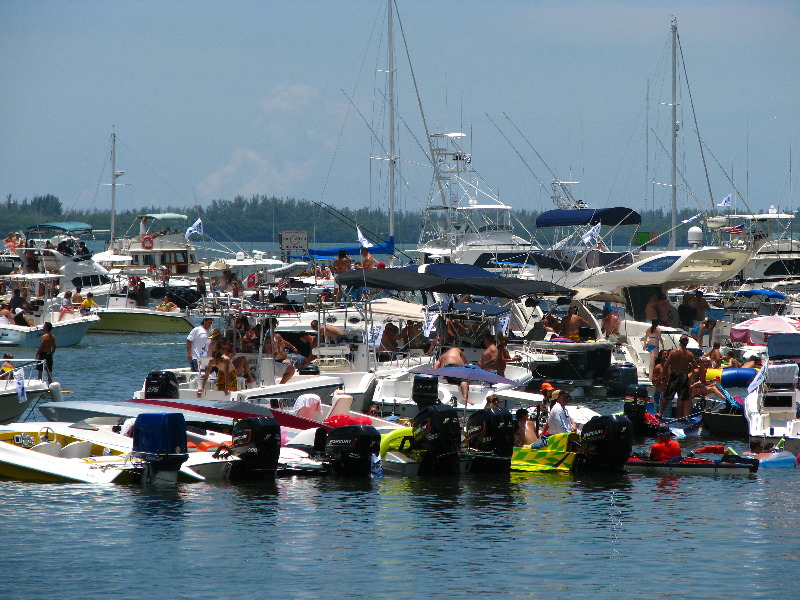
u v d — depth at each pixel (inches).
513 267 7175.2
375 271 4822.8
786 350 4712.1
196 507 2832.2
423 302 6112.2
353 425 3346.5
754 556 2487.7
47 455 3120.1
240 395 3757.4
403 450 3432.6
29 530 2568.9
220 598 2142.0
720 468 3516.2
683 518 2849.4
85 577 2241.6
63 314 7401.6
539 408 3964.1
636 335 5836.6
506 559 2438.5
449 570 2345.0
